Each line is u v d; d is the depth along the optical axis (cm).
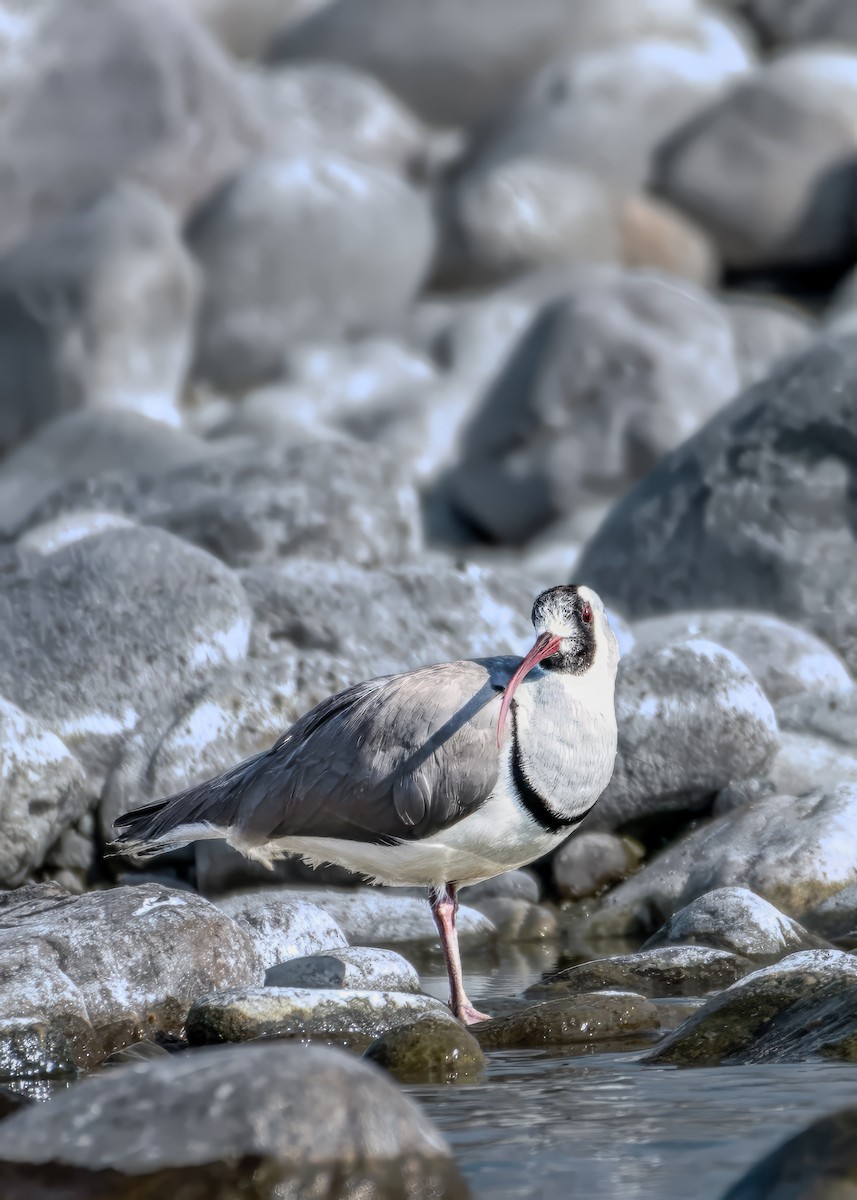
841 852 1152
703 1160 600
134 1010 865
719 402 2477
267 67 3912
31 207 3225
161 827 994
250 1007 829
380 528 1744
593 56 3547
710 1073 736
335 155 3328
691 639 1399
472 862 938
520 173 3294
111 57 3300
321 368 2994
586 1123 658
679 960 965
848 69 3353
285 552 1683
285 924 1034
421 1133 575
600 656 938
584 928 1193
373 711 940
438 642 1444
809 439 1789
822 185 3253
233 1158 546
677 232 3272
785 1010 794
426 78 3819
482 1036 845
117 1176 543
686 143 3350
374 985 945
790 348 2870
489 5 3825
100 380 2823
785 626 1574
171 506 1788
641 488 1888
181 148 3294
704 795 1323
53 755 1212
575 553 2222
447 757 910
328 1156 552
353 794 925
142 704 1336
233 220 3080
